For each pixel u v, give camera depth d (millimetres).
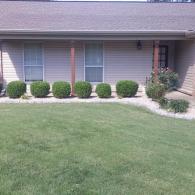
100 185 4148
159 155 5355
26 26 13672
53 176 4383
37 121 7531
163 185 4199
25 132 6504
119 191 3992
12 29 12703
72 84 13000
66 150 5441
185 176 4520
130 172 4590
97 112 9195
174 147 5887
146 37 13039
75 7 16281
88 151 5422
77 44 14484
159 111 9812
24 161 4883
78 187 4070
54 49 14484
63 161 4918
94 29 13516
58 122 7492
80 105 10609
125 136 6477
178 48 15508
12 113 8680
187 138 6574
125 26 14031
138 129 7156
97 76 14773
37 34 12711
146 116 8867
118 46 14648
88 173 4508
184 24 14492
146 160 5082
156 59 13203
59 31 12609
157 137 6535
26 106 10344
